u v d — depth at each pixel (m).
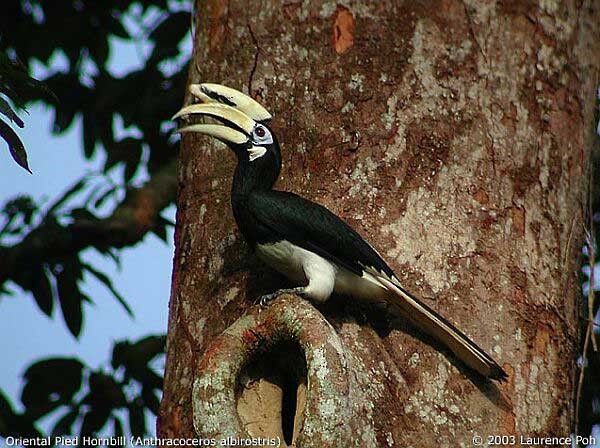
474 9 9.00
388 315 8.02
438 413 7.68
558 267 8.62
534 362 8.12
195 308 8.50
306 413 7.22
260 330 7.75
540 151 8.83
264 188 8.34
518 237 8.45
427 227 8.24
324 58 8.83
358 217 8.27
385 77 8.69
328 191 8.40
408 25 8.84
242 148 8.45
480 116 8.68
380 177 8.38
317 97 8.71
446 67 8.76
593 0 9.87
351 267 7.92
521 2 9.19
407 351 7.87
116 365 12.64
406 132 8.51
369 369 7.75
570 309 8.66
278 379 7.91
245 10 9.24
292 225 8.02
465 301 8.07
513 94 8.89
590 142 9.54
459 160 8.48
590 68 9.68
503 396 7.87
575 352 8.62
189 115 9.16
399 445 7.51
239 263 8.51
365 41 8.81
